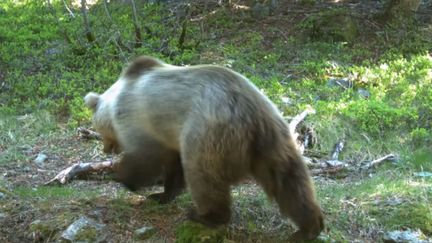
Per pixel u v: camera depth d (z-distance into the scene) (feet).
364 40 48.19
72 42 46.09
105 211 22.80
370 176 28.14
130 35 47.55
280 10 54.39
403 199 24.26
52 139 33.06
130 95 21.54
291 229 21.67
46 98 38.22
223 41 48.37
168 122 20.25
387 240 21.57
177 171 22.65
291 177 19.48
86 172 27.53
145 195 24.77
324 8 54.70
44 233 21.75
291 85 39.81
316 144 32.24
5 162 29.99
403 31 48.60
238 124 19.15
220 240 20.54
